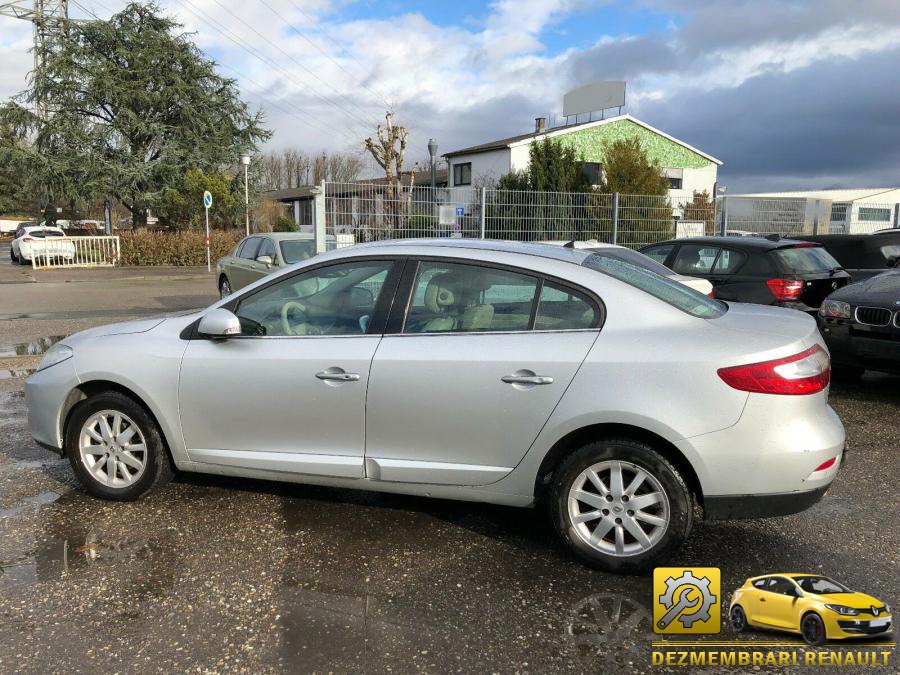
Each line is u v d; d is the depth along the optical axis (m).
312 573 3.26
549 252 3.62
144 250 27.89
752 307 3.84
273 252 11.65
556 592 3.10
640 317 3.24
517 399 3.27
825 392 3.20
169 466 4.09
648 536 3.17
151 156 34.94
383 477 3.56
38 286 19.64
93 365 3.98
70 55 33.19
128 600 3.00
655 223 14.31
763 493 3.04
